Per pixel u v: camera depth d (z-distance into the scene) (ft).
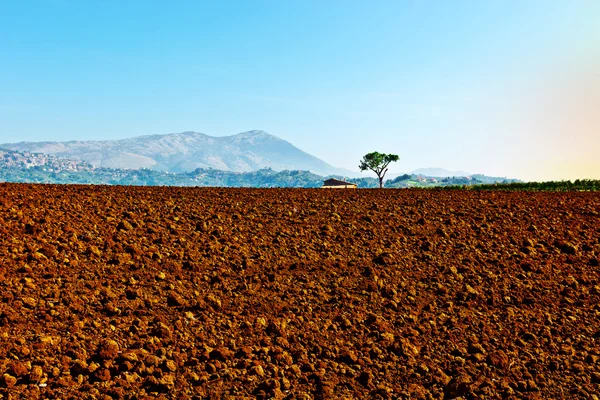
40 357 19.22
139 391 18.26
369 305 27.43
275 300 26.71
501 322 26.76
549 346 24.39
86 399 17.39
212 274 29.22
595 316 27.91
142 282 26.91
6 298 22.80
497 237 41.16
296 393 19.24
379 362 22.03
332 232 39.91
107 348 19.95
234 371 20.12
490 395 20.25
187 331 22.72
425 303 28.32
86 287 25.46
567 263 36.19
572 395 20.53
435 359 22.66
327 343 23.21
